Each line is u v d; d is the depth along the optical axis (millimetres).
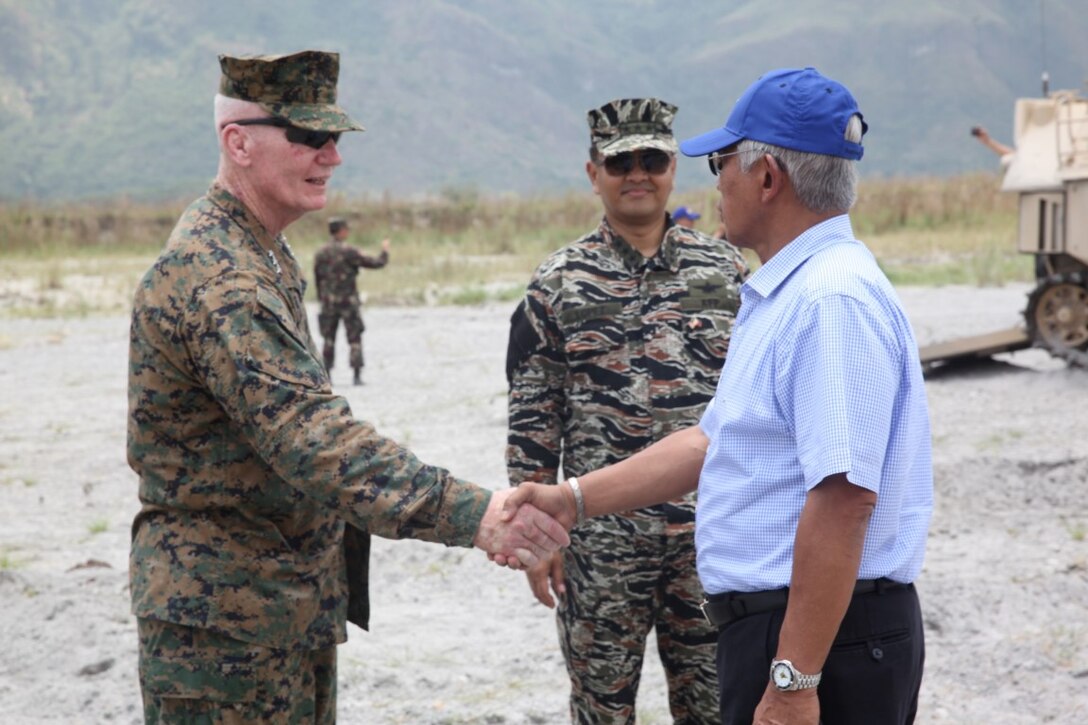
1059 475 7262
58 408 11414
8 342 16031
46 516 7574
